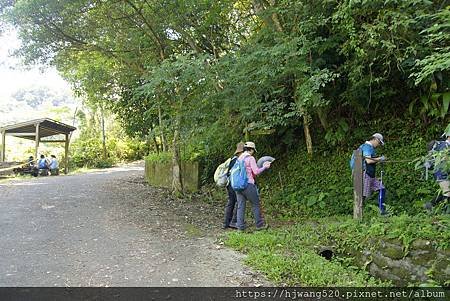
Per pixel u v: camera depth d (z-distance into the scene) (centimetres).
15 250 564
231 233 662
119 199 1062
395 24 616
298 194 915
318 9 761
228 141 1080
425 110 822
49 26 1066
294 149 1051
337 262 555
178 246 605
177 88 883
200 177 1231
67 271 484
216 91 858
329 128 948
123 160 3234
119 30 1136
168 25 1095
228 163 760
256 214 716
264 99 865
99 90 1554
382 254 523
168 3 1017
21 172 1944
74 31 1102
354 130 938
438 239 479
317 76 707
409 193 768
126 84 1431
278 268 491
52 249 573
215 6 1005
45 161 2003
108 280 458
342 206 811
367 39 687
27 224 726
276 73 771
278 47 707
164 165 1392
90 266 504
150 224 759
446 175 574
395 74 825
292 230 684
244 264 520
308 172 957
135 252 568
